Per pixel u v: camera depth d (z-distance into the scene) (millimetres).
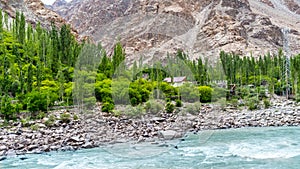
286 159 15109
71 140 18953
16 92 33906
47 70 40938
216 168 12797
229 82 42781
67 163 14781
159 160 11461
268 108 40906
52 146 18469
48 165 14828
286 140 20562
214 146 17375
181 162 12320
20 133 21969
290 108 40094
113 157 14367
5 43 49594
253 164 14125
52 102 29500
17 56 44406
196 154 14539
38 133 21625
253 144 18875
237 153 16078
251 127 27641
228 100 39750
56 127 23297
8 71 39500
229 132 24203
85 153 16406
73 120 23469
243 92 45062
